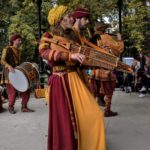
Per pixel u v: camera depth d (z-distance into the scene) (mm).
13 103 8531
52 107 4617
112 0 16375
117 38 6988
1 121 7699
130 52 19219
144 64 11328
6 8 22312
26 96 8586
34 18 20641
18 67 8383
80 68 4746
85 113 4531
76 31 4695
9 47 8578
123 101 9727
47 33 4629
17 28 20609
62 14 4605
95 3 16734
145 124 7020
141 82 11133
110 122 7230
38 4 12070
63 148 4562
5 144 6062
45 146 5883
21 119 7852
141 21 19156
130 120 7375
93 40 6297
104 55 4594
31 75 8414
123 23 19125
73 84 4598
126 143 5836
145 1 18547
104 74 7574
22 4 21438
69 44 4508
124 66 4746
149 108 8648
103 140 4520
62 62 4617
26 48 20609
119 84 12055
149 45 19594
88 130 4531
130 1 18578
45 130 6863
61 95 4566
